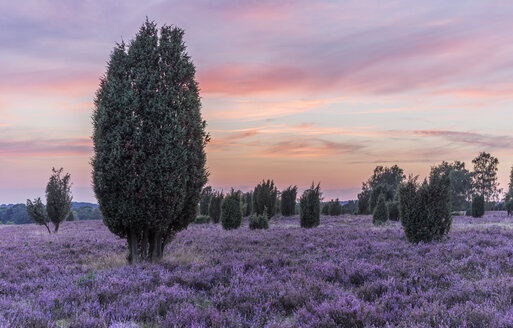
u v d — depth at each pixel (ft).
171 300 19.54
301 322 15.83
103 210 33.78
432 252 35.22
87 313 16.78
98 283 23.12
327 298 19.54
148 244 37.93
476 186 417.28
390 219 103.96
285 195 149.18
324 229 70.59
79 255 41.68
